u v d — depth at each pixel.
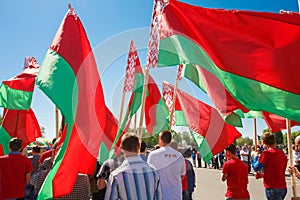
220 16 3.99
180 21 3.92
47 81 3.46
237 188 4.45
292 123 5.42
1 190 4.15
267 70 3.74
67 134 3.21
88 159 3.23
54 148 3.86
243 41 3.86
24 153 5.68
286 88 3.68
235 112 5.36
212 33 3.94
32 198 4.47
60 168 3.17
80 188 3.38
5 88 5.11
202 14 4.01
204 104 3.60
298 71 3.65
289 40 3.73
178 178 3.24
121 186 2.52
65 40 3.73
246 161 14.48
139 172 2.59
